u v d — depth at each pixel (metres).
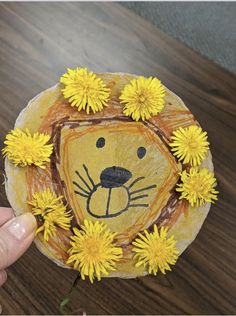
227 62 0.34
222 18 0.36
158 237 0.23
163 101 0.25
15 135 0.24
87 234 0.23
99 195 0.24
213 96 0.30
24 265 0.27
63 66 0.30
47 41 0.31
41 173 0.24
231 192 0.28
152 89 0.25
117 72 0.29
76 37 0.31
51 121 0.25
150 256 0.23
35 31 0.31
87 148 0.25
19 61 0.30
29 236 0.22
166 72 0.31
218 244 0.27
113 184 0.24
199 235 0.27
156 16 0.36
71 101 0.25
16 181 0.24
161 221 0.24
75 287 0.27
